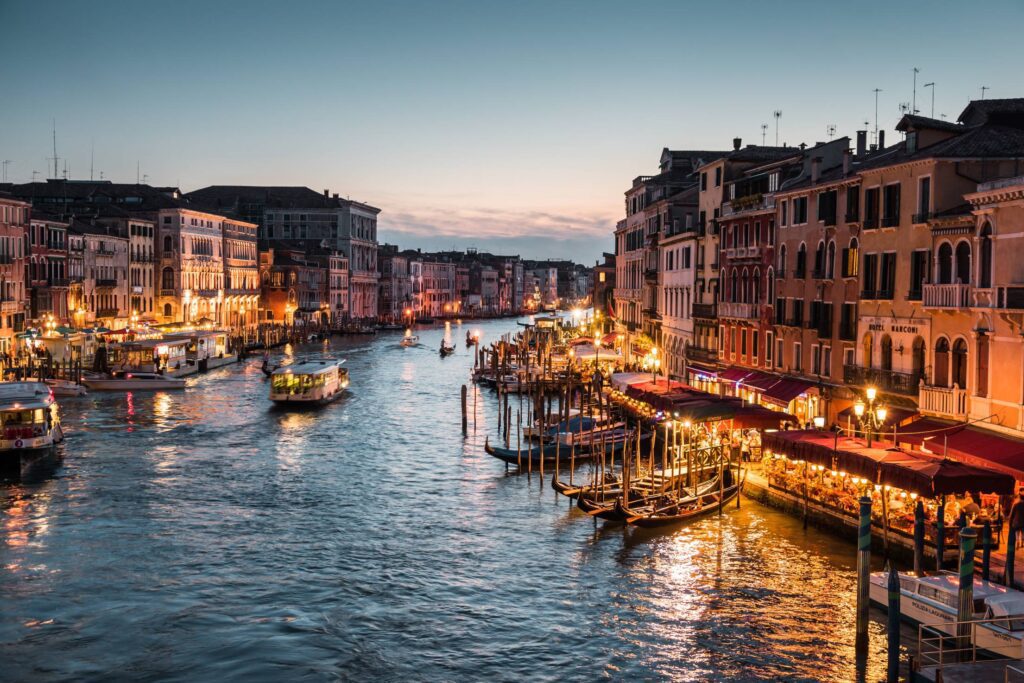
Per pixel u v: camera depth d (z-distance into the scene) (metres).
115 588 27.95
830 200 40.69
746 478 36.59
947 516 27.59
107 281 92.81
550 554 31.11
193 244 110.94
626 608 26.58
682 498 34.00
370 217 168.75
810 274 42.75
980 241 30.50
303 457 46.22
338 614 26.33
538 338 106.69
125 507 36.22
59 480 40.22
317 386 63.72
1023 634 20.64
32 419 41.25
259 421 57.25
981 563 24.73
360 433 53.72
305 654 23.88
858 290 38.38
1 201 72.06
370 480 41.41
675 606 26.61
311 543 32.25
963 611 21.58
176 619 25.84
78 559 30.34
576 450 45.09
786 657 23.41
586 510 33.31
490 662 23.55
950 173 33.06
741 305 50.31
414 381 82.25
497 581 28.73
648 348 70.88
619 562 30.11
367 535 33.22
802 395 41.50
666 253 67.44
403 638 24.86
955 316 32.16
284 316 136.38
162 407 61.75
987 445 28.53
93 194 106.62
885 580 24.67
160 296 106.88
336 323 151.00
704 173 58.91
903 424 33.12
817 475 33.19
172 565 29.92
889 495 29.78
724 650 23.89
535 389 68.62
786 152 56.03
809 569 28.80
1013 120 35.38
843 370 39.19
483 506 37.03
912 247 34.56
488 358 105.69
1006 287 28.70
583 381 68.12
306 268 141.12
